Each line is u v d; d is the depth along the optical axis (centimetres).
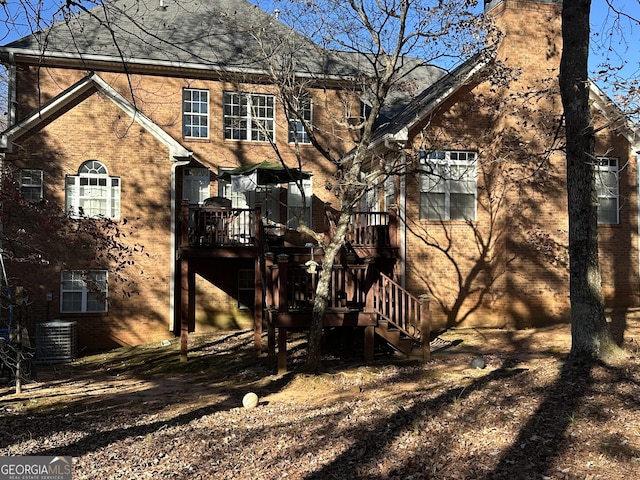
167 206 1773
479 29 1299
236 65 1711
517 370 1098
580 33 1056
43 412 1035
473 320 1692
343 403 966
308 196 1988
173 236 1770
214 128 1942
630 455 614
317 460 686
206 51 1930
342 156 1959
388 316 1354
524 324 1617
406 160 1394
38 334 1575
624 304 1692
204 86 1941
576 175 1047
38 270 1662
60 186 1697
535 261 1630
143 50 1881
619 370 940
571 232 1055
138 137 1758
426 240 1673
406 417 819
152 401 1102
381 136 1658
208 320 1883
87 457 750
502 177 1634
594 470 585
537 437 685
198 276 1881
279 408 977
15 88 1816
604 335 1016
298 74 1708
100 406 1070
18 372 1178
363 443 729
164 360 1520
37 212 1223
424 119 1661
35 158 1681
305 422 858
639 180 1720
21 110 1822
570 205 1058
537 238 1617
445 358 1294
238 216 1552
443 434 729
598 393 837
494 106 1605
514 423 741
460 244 1697
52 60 1828
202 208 1513
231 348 1608
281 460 698
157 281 1759
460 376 1100
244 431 840
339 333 1588
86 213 1711
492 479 586
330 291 1327
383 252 1581
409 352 1302
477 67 1603
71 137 1709
